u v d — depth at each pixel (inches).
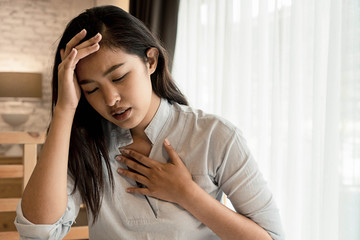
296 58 75.6
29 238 34.9
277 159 81.4
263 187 37.1
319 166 69.2
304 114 74.4
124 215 37.8
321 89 69.0
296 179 75.6
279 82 80.7
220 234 35.8
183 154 37.6
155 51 35.9
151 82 38.8
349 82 61.5
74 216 38.9
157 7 126.9
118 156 38.5
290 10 78.7
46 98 197.6
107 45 31.7
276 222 37.3
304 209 73.6
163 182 36.1
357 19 60.5
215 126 37.5
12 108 194.9
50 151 34.6
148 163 37.3
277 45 82.2
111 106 32.8
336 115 64.3
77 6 198.2
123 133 38.7
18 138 84.7
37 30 195.8
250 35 96.0
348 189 61.8
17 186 102.1
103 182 38.0
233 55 102.9
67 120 35.1
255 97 92.2
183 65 128.8
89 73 32.0
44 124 197.5
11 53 194.1
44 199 34.2
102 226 38.6
